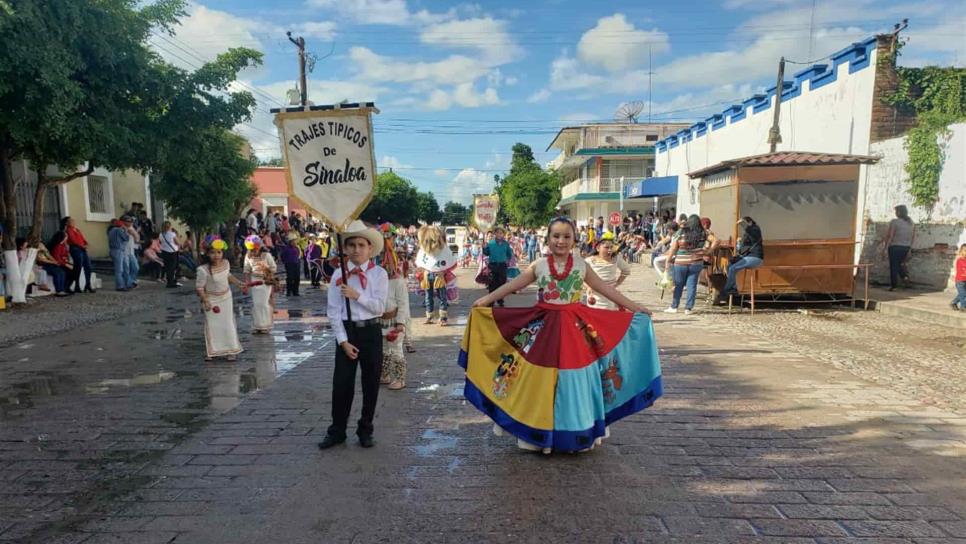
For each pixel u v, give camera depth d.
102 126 10.66
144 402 5.86
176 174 18.64
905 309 10.47
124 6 11.16
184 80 12.48
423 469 4.21
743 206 11.49
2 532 3.41
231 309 7.75
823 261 11.40
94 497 3.84
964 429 4.88
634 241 24.25
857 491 3.80
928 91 12.98
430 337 9.16
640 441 4.69
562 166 50.44
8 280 11.84
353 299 4.54
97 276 16.97
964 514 3.49
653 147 41.62
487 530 3.37
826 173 11.34
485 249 11.41
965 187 11.62
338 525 3.44
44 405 5.78
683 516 3.50
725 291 11.41
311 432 4.98
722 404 5.59
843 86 14.28
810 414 5.29
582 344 4.40
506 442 4.71
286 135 4.85
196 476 4.13
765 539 3.25
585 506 3.64
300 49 27.47
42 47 9.28
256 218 26.08
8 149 11.70
